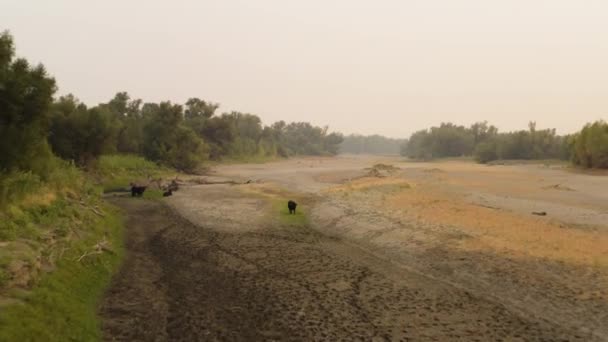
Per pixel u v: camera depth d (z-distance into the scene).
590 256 17.86
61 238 16.31
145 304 13.29
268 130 172.25
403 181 51.69
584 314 12.41
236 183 53.97
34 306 10.55
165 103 71.12
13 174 18.80
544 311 12.70
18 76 19.52
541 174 72.12
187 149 72.25
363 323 11.95
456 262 17.81
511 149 138.12
